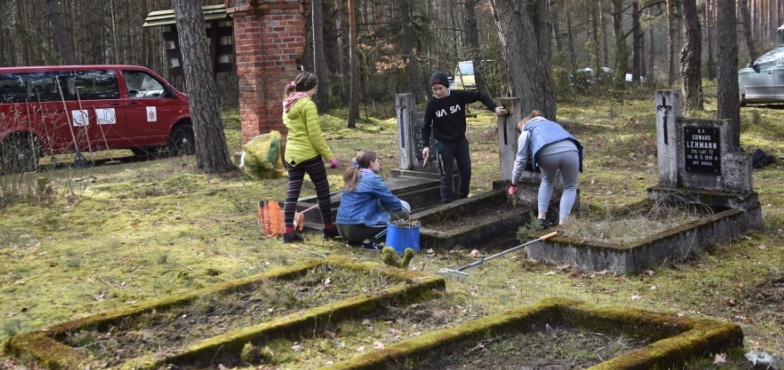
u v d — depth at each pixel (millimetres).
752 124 17344
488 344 4891
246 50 13844
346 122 24562
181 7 13320
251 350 4766
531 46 16094
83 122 14562
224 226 9359
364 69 30719
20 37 30656
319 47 26531
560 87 30625
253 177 12734
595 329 5086
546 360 4672
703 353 4406
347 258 6664
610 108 23734
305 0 14070
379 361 4406
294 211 8547
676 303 6250
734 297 6414
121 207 10641
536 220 8750
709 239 7922
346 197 8336
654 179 12070
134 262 7488
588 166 13680
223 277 6992
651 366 4156
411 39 31078
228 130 22422
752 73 20172
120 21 33344
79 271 7223
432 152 11297
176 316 5535
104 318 5289
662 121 9125
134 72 16609
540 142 8375
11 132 14352
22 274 7141
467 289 6461
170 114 16953
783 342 5305
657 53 61844
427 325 5430
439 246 8188
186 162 14828
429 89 31562
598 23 42938
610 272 7105
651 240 7277
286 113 8508
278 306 5699
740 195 8523
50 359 4613
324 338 5172
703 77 48219
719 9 13820
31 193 11000
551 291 6570
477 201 9539
